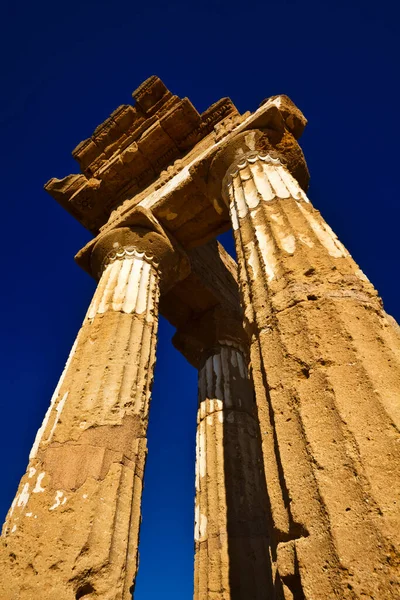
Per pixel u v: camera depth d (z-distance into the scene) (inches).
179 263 379.9
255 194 246.4
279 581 108.0
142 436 232.8
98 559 168.2
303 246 184.5
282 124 308.5
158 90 482.0
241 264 211.0
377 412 113.4
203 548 299.7
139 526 199.0
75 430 212.8
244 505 313.3
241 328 492.1
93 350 262.5
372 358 130.6
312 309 152.6
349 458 106.9
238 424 374.6
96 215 471.5
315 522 101.9
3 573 157.0
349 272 168.7
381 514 93.3
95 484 190.9
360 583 86.4
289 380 136.6
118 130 484.7
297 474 114.2
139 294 312.7
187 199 375.9
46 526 172.9
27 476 199.5
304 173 313.7
